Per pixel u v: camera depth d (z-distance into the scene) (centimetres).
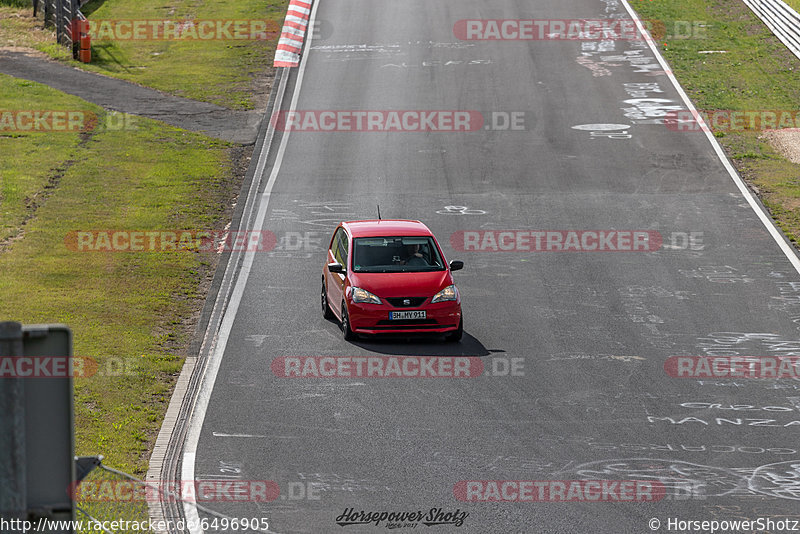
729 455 4434
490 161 10444
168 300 6838
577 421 4831
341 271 6144
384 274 6078
